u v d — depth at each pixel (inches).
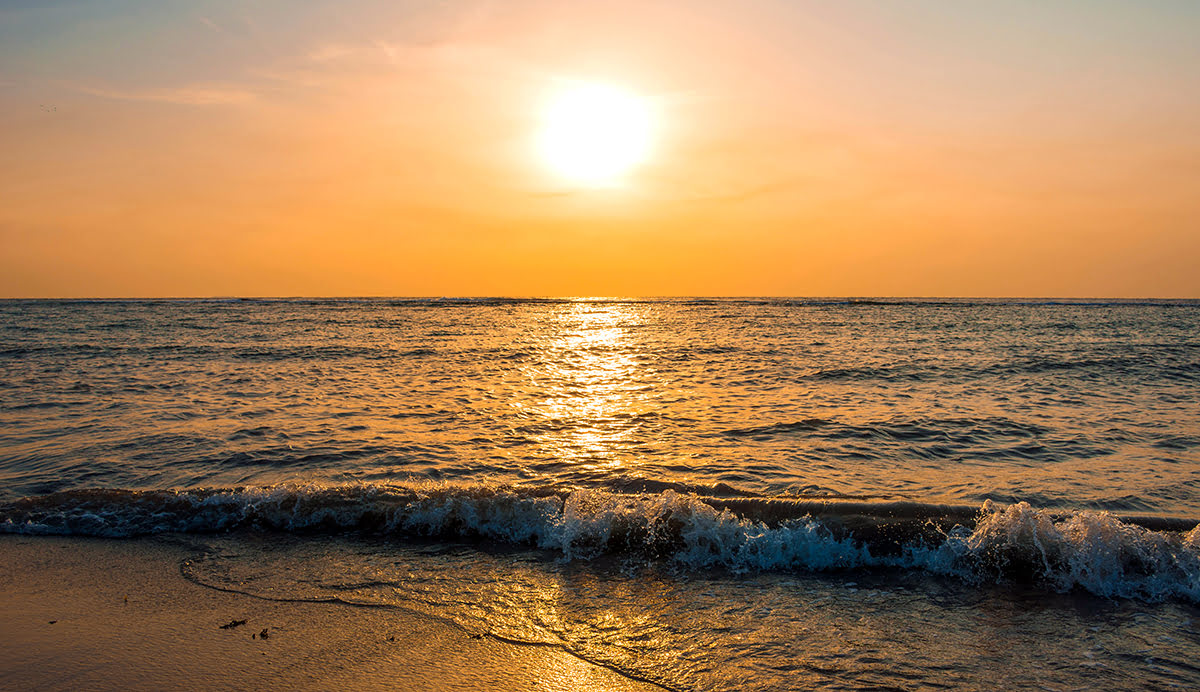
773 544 249.0
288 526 278.7
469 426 501.4
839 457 410.3
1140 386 720.3
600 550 255.6
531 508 276.4
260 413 542.3
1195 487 343.9
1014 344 1283.2
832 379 779.4
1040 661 177.6
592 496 279.4
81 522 279.4
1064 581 225.8
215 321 2219.5
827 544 248.7
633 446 439.5
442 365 928.9
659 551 253.3
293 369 861.8
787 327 1980.8
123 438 444.1
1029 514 246.7
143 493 301.9
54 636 189.2
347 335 1549.0
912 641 189.0
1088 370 853.8
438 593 219.3
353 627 195.6
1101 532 234.4
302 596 216.4
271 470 370.9
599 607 210.2
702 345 1289.4
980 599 216.1
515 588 223.6
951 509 264.5
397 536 271.0
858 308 3973.9
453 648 183.9
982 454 418.3
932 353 1090.1
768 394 668.7
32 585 224.7
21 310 3344.0
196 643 185.6
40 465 376.8
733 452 423.2
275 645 184.7
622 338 1505.9
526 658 179.2
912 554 243.9
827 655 180.7
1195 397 644.1
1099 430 487.8
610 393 676.1
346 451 416.2
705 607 210.5
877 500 320.8
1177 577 222.7
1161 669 173.2
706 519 260.5
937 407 585.0
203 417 522.9
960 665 175.8
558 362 983.0
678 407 589.9
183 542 263.7
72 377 768.9
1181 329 1849.2
